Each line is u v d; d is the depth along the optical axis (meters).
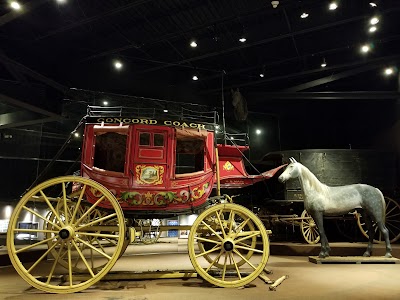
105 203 4.80
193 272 5.13
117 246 4.36
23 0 8.32
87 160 4.95
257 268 4.59
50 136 14.73
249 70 13.20
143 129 5.04
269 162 11.88
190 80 13.96
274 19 10.02
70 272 4.29
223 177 5.46
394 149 12.14
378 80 13.80
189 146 6.16
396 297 4.05
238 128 15.09
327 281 5.04
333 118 15.78
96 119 5.08
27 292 4.31
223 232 4.72
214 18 9.79
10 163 14.14
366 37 10.89
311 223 9.57
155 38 10.77
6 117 12.44
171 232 17.58
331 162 10.14
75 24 9.73
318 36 11.14
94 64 12.09
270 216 10.09
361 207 7.27
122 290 4.40
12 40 10.30
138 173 4.90
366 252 7.45
